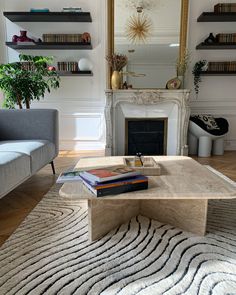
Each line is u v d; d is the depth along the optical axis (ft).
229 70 12.69
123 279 3.72
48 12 11.75
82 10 12.64
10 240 4.82
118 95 12.09
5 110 8.61
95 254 4.35
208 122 12.46
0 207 6.47
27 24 12.75
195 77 12.90
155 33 12.69
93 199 4.34
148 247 4.53
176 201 5.17
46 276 3.79
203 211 4.83
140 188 4.39
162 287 3.54
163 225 5.32
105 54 12.95
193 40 12.83
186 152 12.38
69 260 4.18
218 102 13.37
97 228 4.79
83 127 13.58
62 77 13.19
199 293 3.44
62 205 6.50
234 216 5.83
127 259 4.20
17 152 6.46
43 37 12.44
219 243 4.66
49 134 8.67
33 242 4.74
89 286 3.58
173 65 12.82
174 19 12.58
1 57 13.01
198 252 4.37
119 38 12.75
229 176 8.97
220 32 12.73
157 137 12.69
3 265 4.06
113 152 12.51
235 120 13.55
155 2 12.50
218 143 12.67
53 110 8.71
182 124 12.18
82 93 13.33
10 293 3.46
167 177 5.06
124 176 4.34
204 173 5.32
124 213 5.39
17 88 10.71
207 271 3.88
